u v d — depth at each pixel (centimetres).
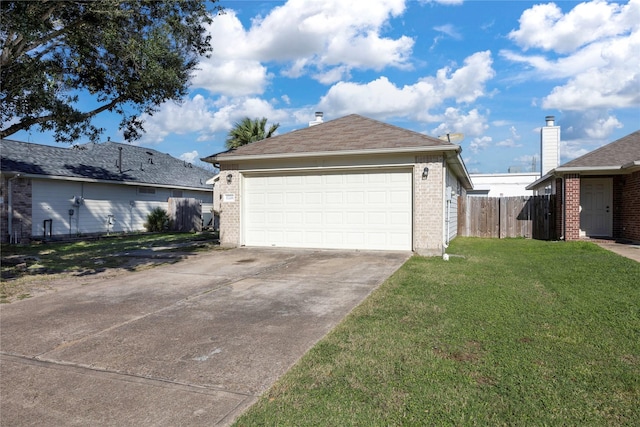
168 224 2202
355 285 708
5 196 1522
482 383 334
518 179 2947
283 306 590
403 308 556
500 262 952
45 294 697
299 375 357
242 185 1276
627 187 1403
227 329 492
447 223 1241
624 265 848
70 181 1759
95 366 393
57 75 915
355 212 1158
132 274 867
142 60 927
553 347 410
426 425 276
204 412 303
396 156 1101
